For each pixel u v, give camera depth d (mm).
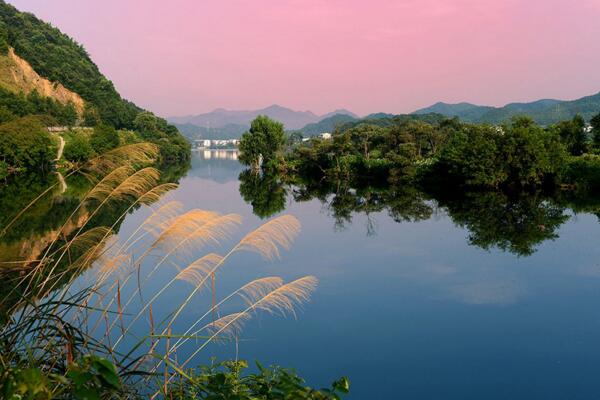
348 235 34188
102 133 44188
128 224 21562
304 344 14227
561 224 35594
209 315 15156
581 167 55656
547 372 13008
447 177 64250
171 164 129375
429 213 43969
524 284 21484
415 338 15180
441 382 12305
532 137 55125
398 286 21109
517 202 49094
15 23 161375
